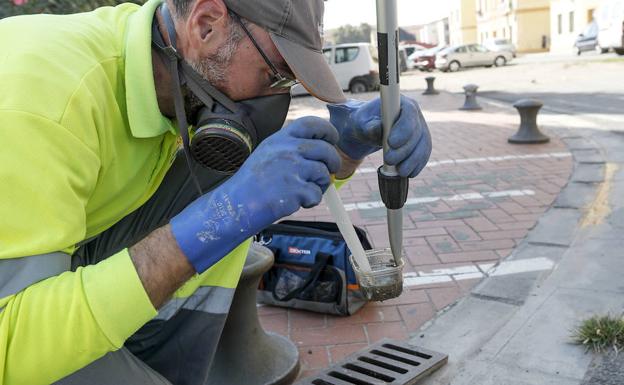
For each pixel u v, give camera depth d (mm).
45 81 1225
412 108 1477
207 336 1885
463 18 57406
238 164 1438
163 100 1482
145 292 1214
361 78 17234
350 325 3195
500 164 6551
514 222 4582
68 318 1170
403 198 1510
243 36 1327
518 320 3062
